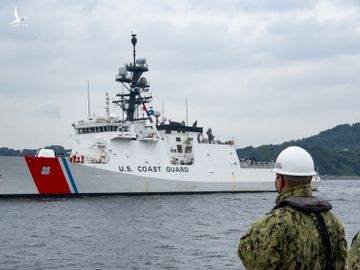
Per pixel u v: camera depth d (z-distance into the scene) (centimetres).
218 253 2881
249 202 6241
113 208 5278
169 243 3238
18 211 4931
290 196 641
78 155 6462
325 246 613
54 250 2977
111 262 2638
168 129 7231
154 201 6091
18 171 5812
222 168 7562
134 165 6588
